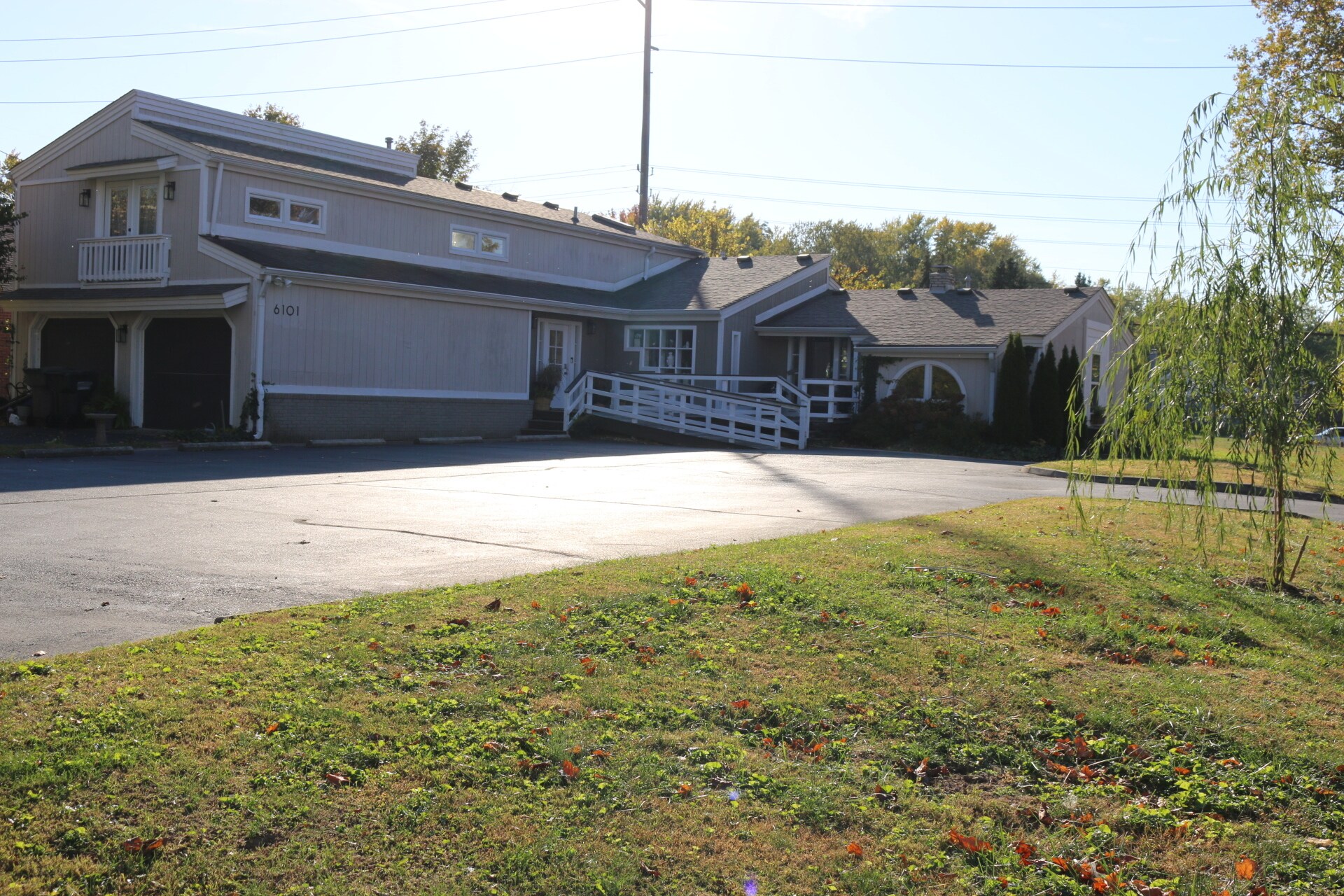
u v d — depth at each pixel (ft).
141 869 12.64
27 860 12.62
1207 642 24.40
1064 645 23.39
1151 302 30.89
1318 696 20.61
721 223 237.66
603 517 41.34
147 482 47.26
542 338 98.68
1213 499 31.19
